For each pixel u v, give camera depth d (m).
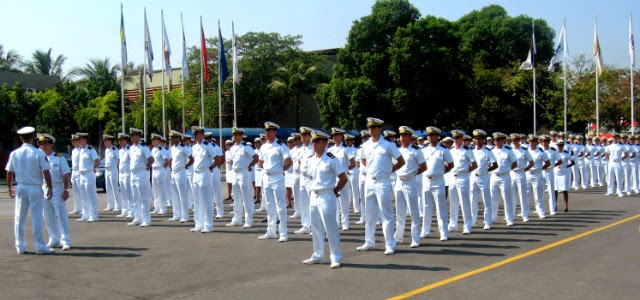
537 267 8.55
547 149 15.27
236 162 13.39
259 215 15.95
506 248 10.23
